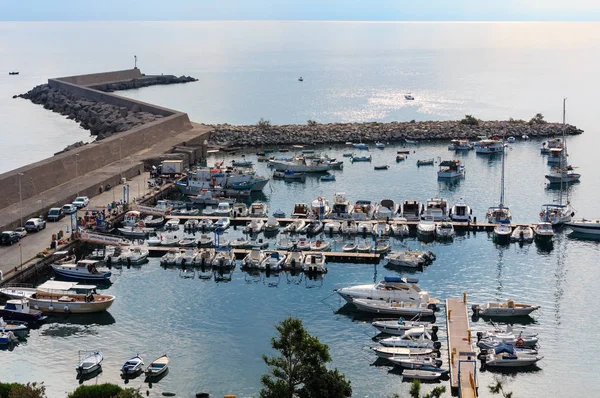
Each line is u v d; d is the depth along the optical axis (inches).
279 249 4603.8
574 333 3430.1
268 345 3316.9
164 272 4271.7
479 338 3270.2
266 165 7027.6
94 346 3314.5
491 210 5300.2
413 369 3063.5
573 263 4397.1
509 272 4234.7
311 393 2539.4
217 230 4933.6
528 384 2982.3
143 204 5452.8
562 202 5679.1
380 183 6328.7
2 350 3277.6
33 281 4077.3
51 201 5068.9
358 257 4443.9
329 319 3604.8
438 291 3932.1
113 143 6530.5
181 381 2999.5
